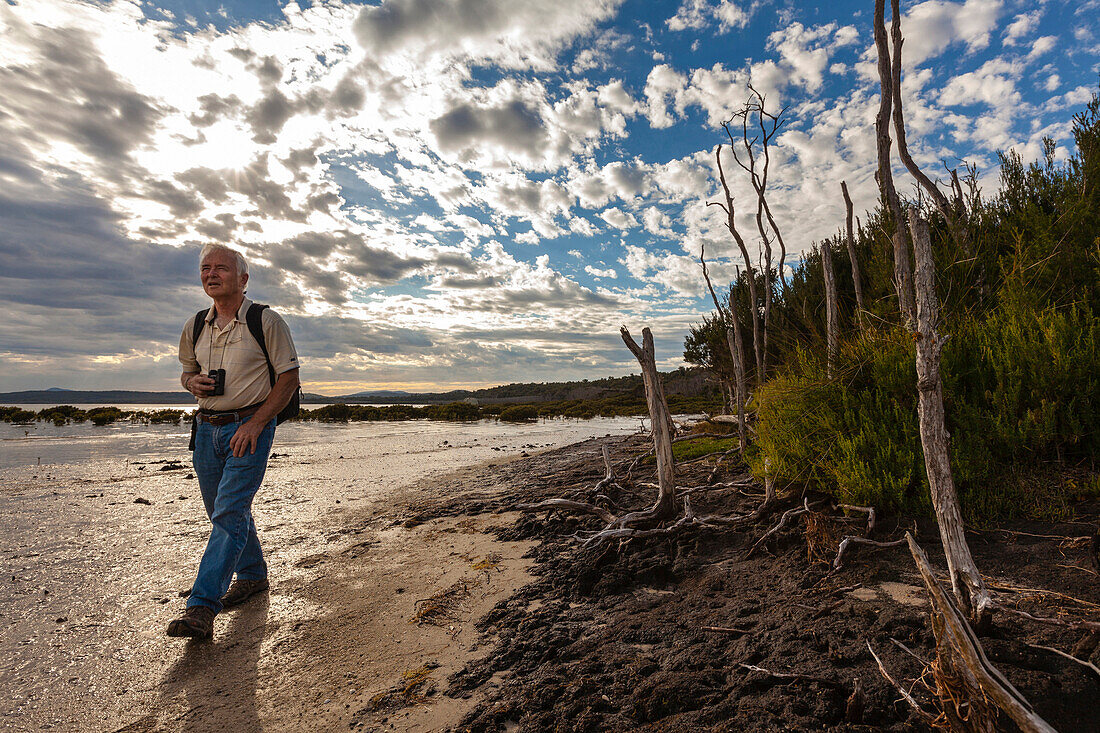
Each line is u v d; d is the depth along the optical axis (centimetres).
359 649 294
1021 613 193
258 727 224
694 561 363
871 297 641
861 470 357
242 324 376
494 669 257
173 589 397
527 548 458
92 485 876
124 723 229
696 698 205
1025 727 143
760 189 794
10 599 375
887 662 202
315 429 2539
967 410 369
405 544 512
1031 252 486
